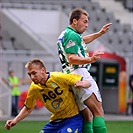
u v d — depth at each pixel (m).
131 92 52.78
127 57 54.78
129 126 40.12
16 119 18.78
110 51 58.03
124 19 67.00
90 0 68.12
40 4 61.38
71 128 17.95
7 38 56.09
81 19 18.47
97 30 61.34
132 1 69.62
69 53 18.02
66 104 17.98
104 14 64.88
